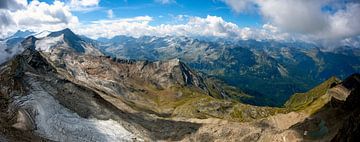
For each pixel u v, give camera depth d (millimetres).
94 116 154750
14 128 117000
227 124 187125
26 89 147375
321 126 159250
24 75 157500
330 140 144750
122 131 155750
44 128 130250
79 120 146250
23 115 127812
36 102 139750
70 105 152500
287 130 165625
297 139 156500
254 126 186750
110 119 160000
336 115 162750
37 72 175750
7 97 138125
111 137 147125
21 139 110188
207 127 184000
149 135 165875
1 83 146875
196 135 177125
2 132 108312
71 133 136875
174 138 171500
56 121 137875
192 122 193250
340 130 131250
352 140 112812
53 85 159625
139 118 184875
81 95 163250
